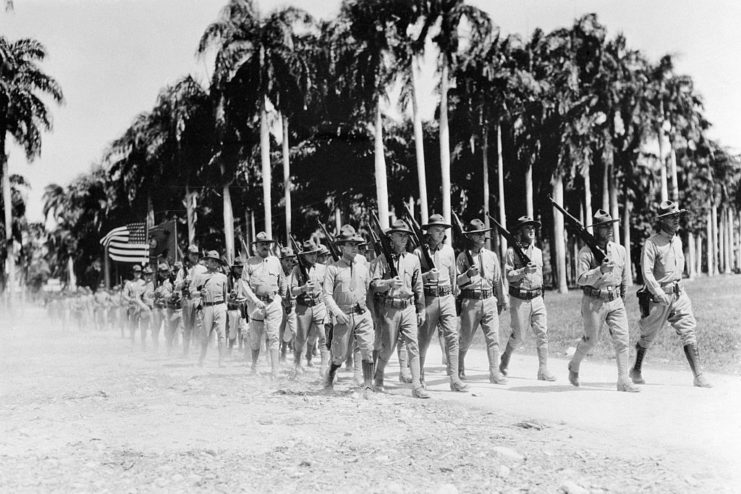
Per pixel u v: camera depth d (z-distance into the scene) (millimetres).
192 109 35719
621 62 40312
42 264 84625
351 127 35906
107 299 33344
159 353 18344
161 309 18766
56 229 55125
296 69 32969
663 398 8531
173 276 18547
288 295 13078
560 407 8219
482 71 39656
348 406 8875
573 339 16250
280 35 33000
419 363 9617
